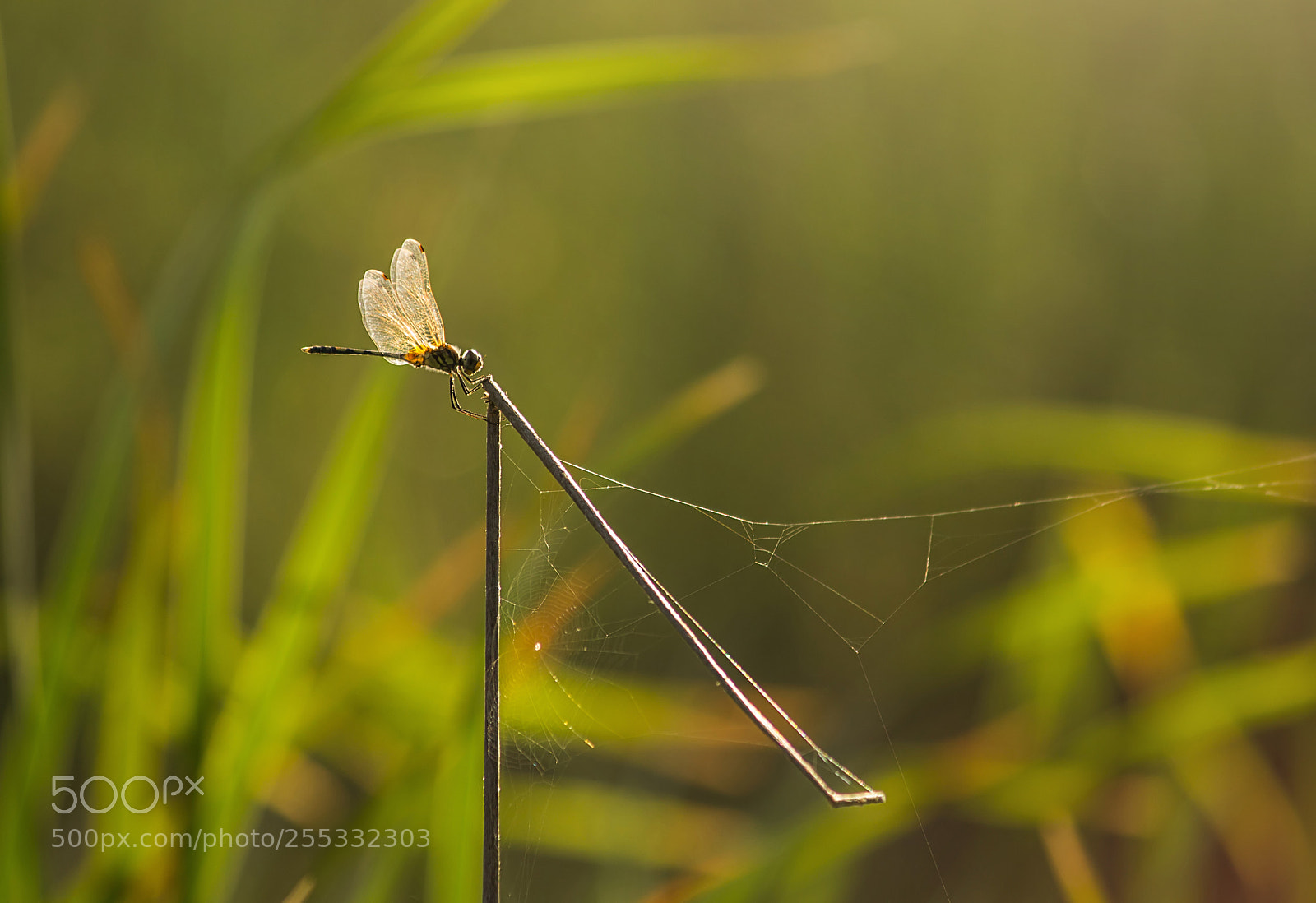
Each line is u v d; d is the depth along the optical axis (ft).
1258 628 3.00
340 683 2.66
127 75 4.46
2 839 2.54
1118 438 3.01
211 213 2.60
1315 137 4.53
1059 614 2.85
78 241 4.30
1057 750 2.79
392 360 2.58
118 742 2.58
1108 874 3.04
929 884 3.02
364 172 4.42
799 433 4.42
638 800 2.80
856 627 3.79
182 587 2.58
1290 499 2.93
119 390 2.58
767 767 3.04
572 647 2.64
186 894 2.55
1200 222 4.58
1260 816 2.91
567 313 4.58
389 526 3.15
